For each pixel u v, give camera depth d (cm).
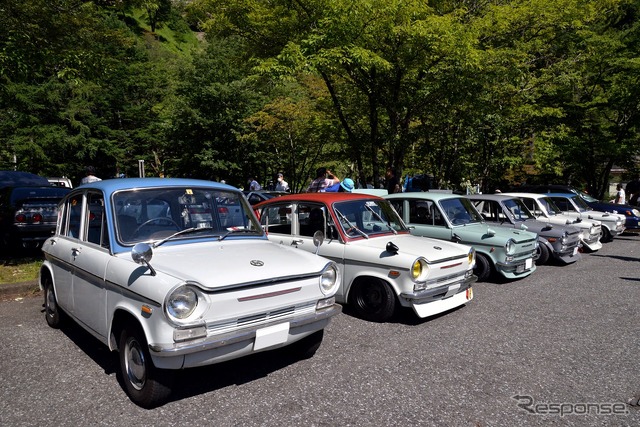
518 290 729
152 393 332
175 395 365
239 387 379
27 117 2256
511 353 458
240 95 2411
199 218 433
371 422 324
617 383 390
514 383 389
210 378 397
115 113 2814
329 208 609
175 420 325
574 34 1530
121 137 2706
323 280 398
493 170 1900
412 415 334
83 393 367
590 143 1955
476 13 1254
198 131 2489
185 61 2809
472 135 1636
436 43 1025
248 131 2439
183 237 408
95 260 393
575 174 2236
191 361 319
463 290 603
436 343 486
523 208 1015
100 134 2645
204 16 1253
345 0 955
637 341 492
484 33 1209
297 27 1123
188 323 313
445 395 366
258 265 366
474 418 331
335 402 353
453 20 1076
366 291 577
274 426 317
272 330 352
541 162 1808
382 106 1323
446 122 1533
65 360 434
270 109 2186
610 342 490
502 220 945
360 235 607
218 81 2477
